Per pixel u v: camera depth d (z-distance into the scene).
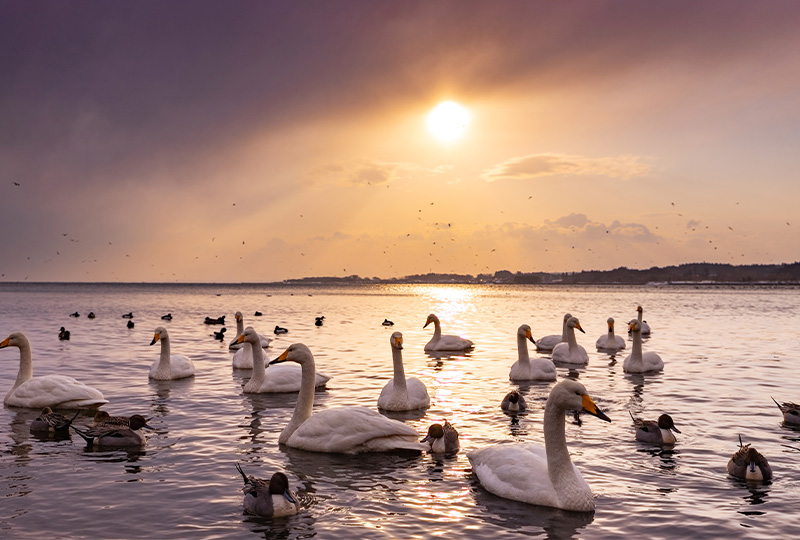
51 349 36.78
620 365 30.92
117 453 15.17
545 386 24.64
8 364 30.05
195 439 16.48
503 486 12.36
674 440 16.02
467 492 12.61
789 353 34.69
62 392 19.78
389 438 15.25
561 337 38.34
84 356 33.47
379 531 10.66
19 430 17.42
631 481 13.20
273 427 17.78
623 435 16.84
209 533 10.58
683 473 13.70
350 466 14.25
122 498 12.16
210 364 31.05
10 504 11.84
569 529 10.76
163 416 19.14
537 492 11.88
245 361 29.16
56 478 13.32
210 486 12.87
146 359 32.34
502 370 28.94
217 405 20.78
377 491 12.62
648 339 43.25
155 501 12.01
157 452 15.27
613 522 11.08
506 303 113.88
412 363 31.23
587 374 27.77
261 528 10.76
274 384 22.97
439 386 24.64
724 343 40.31
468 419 18.84
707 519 11.19
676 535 10.53
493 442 16.25
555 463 12.01
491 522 11.06
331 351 36.22
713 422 18.30
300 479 13.33
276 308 97.25
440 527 10.84
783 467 14.11
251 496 11.55
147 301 127.00
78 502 11.96
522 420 18.69
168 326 57.00
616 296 158.62
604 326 56.19
